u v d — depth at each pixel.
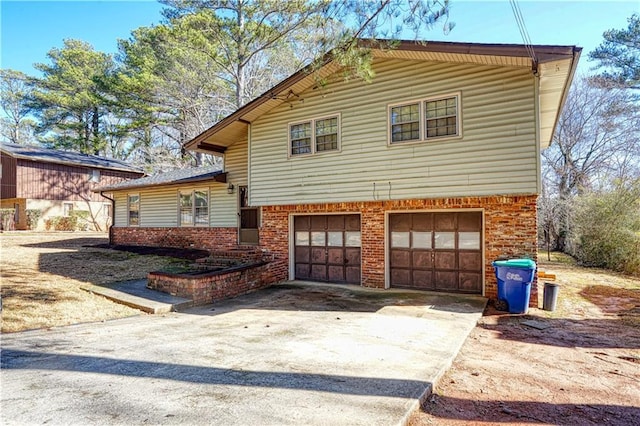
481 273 8.68
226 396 3.39
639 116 20.12
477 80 7.89
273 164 10.70
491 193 7.67
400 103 8.77
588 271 13.66
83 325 6.27
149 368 4.15
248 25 19.31
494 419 3.20
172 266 11.90
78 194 26.14
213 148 13.54
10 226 22.91
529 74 7.39
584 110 21.06
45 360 4.43
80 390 3.54
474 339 5.61
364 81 9.23
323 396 3.38
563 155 21.42
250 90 23.22
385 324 6.19
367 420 2.94
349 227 10.41
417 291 9.21
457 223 8.97
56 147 33.75
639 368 4.47
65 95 29.72
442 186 8.20
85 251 15.14
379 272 9.65
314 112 10.02
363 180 9.20
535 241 7.74
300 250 11.18
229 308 7.71
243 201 13.80
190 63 21.45
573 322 6.64
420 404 3.37
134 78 22.28
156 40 21.50
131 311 7.32
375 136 9.08
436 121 8.37
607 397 3.67
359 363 4.30
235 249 12.30
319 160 9.90
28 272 10.45
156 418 2.97
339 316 6.82
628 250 13.38
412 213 9.48
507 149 7.54
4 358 4.50
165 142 31.08
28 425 2.86
